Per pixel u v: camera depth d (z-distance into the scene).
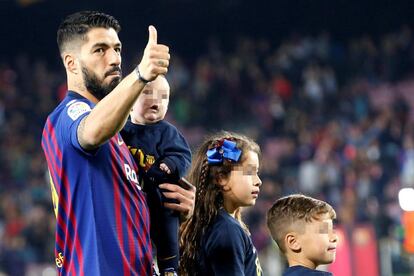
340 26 43.41
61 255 5.97
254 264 6.72
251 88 39.00
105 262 5.77
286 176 30.72
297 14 43.81
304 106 36.69
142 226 6.00
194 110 37.78
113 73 6.05
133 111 6.73
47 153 6.05
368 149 31.23
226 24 44.34
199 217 6.66
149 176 6.44
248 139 6.89
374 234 19.31
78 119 5.79
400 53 40.16
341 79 39.22
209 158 6.71
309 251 6.62
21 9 42.97
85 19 6.08
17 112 36.75
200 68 39.41
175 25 44.31
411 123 34.25
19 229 26.73
